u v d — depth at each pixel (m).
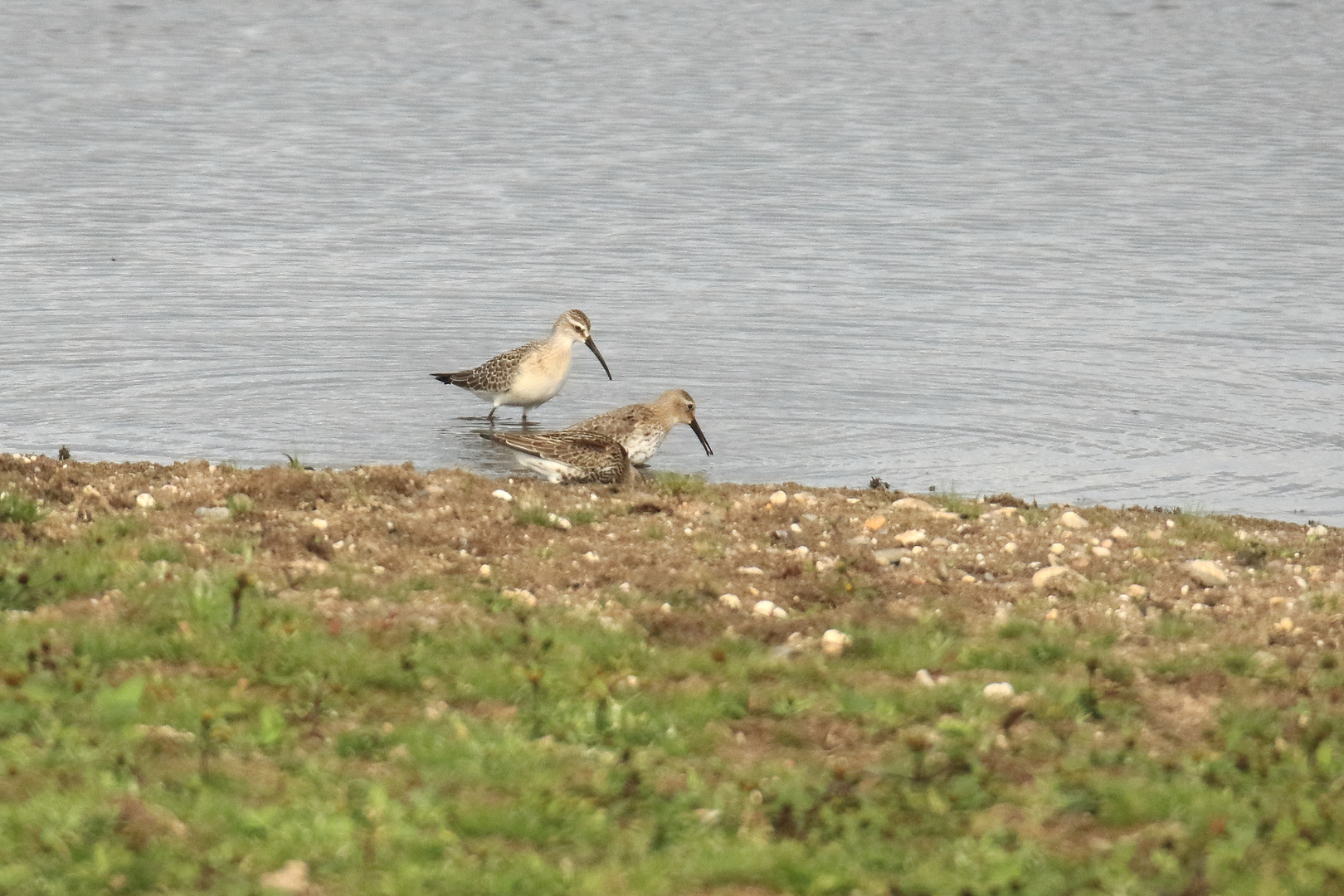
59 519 15.38
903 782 10.57
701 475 21.77
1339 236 38.81
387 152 48.25
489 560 15.31
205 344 28.53
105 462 18.34
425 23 78.69
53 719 10.62
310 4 83.81
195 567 14.20
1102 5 87.69
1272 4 87.75
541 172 45.69
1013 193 43.50
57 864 8.88
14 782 9.73
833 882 9.12
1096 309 32.19
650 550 15.85
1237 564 16.52
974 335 30.08
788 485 19.39
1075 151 49.69
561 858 9.42
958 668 13.02
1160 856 9.47
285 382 26.42
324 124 52.75
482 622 13.27
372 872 9.05
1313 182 45.34
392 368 27.52
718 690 12.06
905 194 43.25
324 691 11.58
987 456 23.25
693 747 11.16
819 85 62.53
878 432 24.31
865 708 11.84
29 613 12.66
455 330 30.08
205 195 41.69
